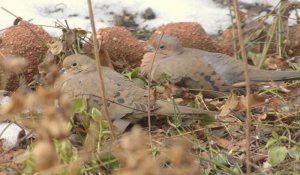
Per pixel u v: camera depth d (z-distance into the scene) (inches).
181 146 279.9
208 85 475.8
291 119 439.2
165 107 419.2
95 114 384.8
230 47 529.3
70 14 557.6
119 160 363.3
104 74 436.8
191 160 315.9
